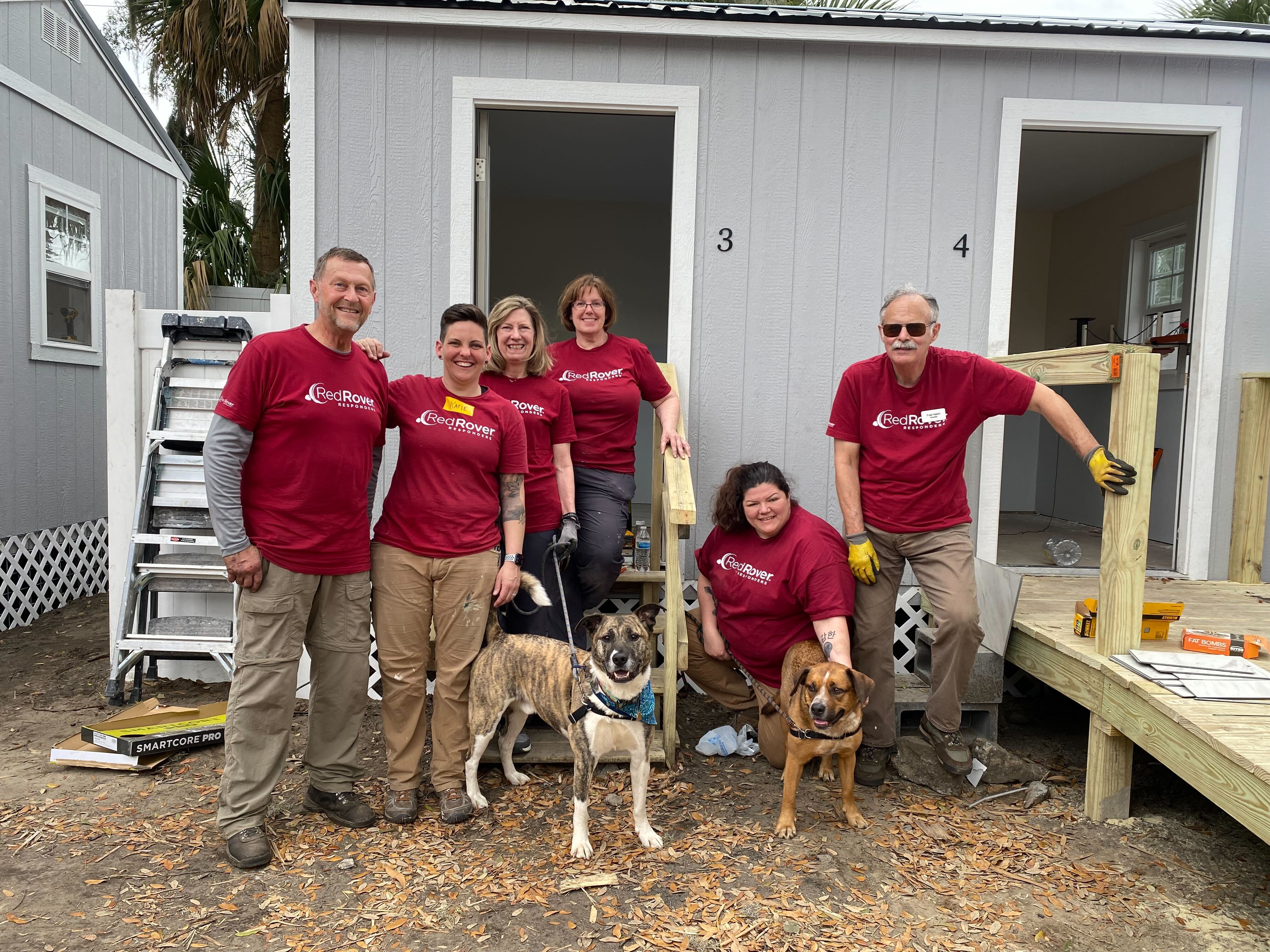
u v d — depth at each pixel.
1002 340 4.91
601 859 2.99
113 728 3.88
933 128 4.83
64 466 7.28
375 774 3.74
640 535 4.98
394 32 4.66
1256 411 4.87
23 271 6.73
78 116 7.51
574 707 3.05
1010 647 4.11
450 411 3.22
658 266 10.21
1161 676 3.13
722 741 4.01
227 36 10.52
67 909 2.65
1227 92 4.88
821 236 4.86
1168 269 7.34
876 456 3.59
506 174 8.73
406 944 2.50
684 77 4.77
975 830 3.28
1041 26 4.63
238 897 2.73
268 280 12.02
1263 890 2.87
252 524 2.92
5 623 6.32
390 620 3.21
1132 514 3.33
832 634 3.38
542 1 4.56
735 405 4.90
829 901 2.75
